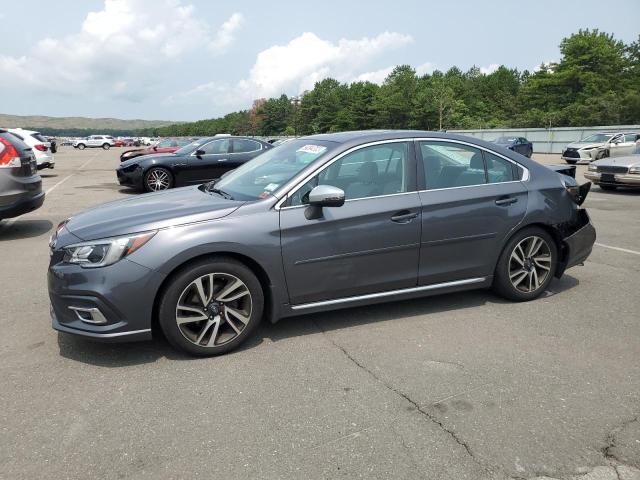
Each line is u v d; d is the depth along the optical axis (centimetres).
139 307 332
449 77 9756
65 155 4156
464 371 330
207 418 280
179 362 346
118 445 257
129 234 333
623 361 344
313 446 254
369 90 8712
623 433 262
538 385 312
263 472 236
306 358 351
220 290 354
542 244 455
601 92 6272
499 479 230
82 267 330
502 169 446
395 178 404
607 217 908
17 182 723
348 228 378
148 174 1233
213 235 341
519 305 452
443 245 413
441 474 233
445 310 439
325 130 9956
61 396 304
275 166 421
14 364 345
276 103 12350
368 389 309
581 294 481
